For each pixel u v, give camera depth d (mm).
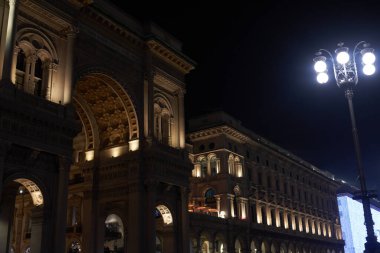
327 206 102188
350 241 116188
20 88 33125
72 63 35625
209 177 66188
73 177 48719
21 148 30828
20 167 30719
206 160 67812
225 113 70312
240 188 67500
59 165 32938
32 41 33812
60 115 33500
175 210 44781
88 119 45844
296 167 89125
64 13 35531
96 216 43375
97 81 42531
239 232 63844
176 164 44906
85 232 42688
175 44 50062
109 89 43188
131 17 45312
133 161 42156
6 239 33031
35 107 31797
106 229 51688
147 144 42781
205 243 59781
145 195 41688
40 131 31594
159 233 48156
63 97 34562
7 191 33906
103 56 40562
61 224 31688
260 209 71562
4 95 29688
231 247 61594
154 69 45875
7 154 30047
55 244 31125
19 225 52312
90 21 39688
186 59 49625
